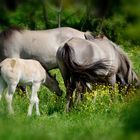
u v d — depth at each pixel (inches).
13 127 988.6
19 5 3324.3
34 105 1464.1
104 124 1165.7
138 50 2532.0
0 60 1708.9
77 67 1419.8
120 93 1537.9
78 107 1416.1
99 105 1405.0
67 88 1448.1
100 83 1481.3
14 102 1469.0
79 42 1450.5
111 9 3073.3
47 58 1675.7
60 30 1699.1
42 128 1074.1
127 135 816.9
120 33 2847.0
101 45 1486.2
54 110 1429.6
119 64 1528.1
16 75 1369.3
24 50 1683.1
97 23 2977.4
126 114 978.7
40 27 3026.6
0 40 1696.6
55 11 3174.2
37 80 1427.2
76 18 3065.9
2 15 3248.0
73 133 1016.9
